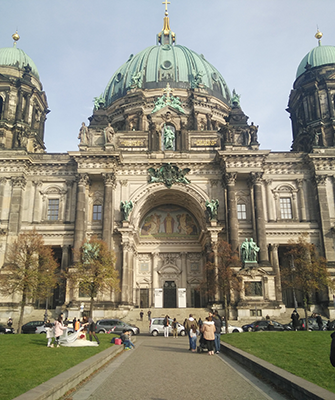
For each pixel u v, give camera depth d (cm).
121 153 7319
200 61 10388
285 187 7394
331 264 6775
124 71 10381
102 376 1909
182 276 7894
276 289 6838
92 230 7006
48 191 7319
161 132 7756
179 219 8188
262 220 6831
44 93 8450
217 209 7131
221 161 7162
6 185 7112
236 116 8125
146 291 7894
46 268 5644
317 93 7838
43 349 2641
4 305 6431
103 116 8094
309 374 1719
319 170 7256
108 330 5081
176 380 1816
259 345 2795
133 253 7169
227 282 5731
